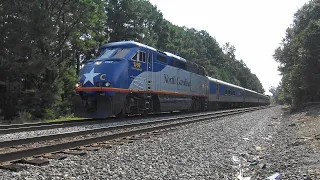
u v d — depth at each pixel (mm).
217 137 11250
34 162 5969
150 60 18922
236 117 22172
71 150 7434
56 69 25516
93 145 8227
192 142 9766
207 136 11328
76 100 16422
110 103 15547
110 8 42938
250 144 10141
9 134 10820
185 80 24500
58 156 6648
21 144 8383
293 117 23297
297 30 37062
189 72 25625
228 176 5887
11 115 23219
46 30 23266
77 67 34469
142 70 17969
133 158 6992
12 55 23188
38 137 8867
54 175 5320
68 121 15922
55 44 27000
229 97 40750
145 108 18500
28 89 25547
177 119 17250
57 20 26469
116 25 43188
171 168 6281
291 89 34438
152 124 14586
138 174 5656
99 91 15648
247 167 6758
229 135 12016
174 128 13172
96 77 15797
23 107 23156
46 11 23703
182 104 23797
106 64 16141
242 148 9305
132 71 17000
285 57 38281
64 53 28297
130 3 44500
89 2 26859
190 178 5598
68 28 26812
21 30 23500
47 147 7023
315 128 13086
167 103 21156
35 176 5219
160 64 20172
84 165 6094
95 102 16078
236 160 7559
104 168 5934
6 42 23156
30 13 23062
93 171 5691
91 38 32156
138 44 17875
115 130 11891
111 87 15578
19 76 24594
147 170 6000
